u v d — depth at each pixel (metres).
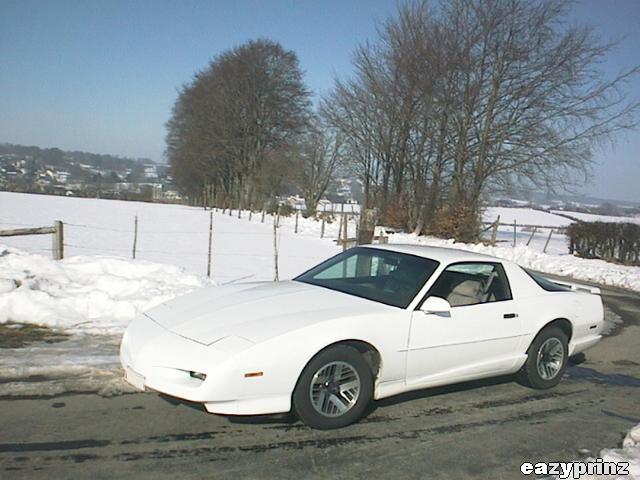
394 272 5.10
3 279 7.05
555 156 27.69
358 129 36.41
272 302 4.57
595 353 7.48
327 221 38.28
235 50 58.31
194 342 3.96
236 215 45.06
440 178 30.27
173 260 14.02
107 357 5.44
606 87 26.66
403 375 4.52
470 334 4.88
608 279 17.00
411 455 3.85
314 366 4.00
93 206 43.03
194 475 3.38
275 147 57.78
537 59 27.67
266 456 3.68
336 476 3.49
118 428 3.96
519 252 22.17
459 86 29.23
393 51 31.64
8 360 5.20
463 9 28.83
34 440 3.71
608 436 4.42
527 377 5.49
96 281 8.16
